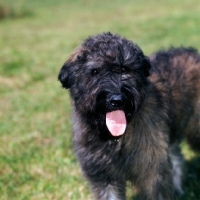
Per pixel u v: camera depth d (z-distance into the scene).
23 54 15.65
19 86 11.89
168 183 4.93
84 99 4.55
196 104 5.58
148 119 4.78
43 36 19.61
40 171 6.60
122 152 4.83
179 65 5.61
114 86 4.32
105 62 4.43
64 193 5.96
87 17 24.77
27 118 9.04
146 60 4.72
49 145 7.57
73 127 5.03
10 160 7.02
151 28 19.00
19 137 7.98
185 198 5.77
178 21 20.02
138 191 5.07
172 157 6.09
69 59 4.83
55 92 10.84
